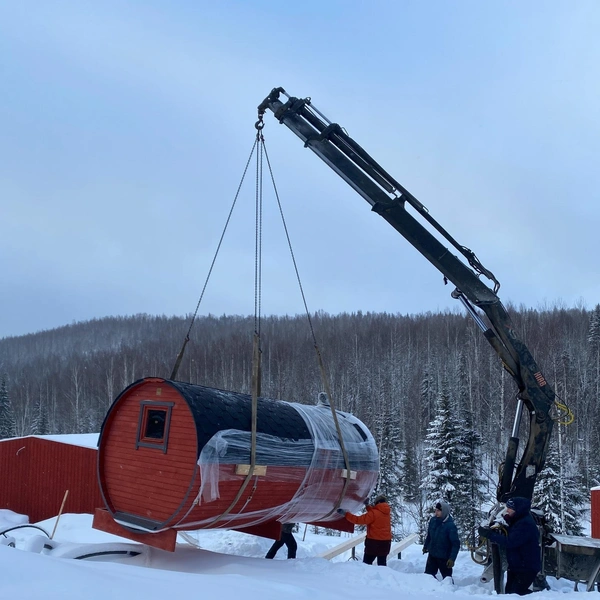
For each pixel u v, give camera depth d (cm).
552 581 1107
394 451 3888
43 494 2586
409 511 3566
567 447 3997
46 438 2650
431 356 5938
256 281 1070
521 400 1155
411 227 1150
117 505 964
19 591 444
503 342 1151
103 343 13800
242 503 919
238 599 548
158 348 8838
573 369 4828
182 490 859
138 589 512
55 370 9275
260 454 910
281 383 5712
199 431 856
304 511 1046
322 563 907
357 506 1163
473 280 1149
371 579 826
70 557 939
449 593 784
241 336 8288
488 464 4062
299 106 1155
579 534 2745
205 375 6488
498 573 998
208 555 967
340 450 1068
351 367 6084
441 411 3038
